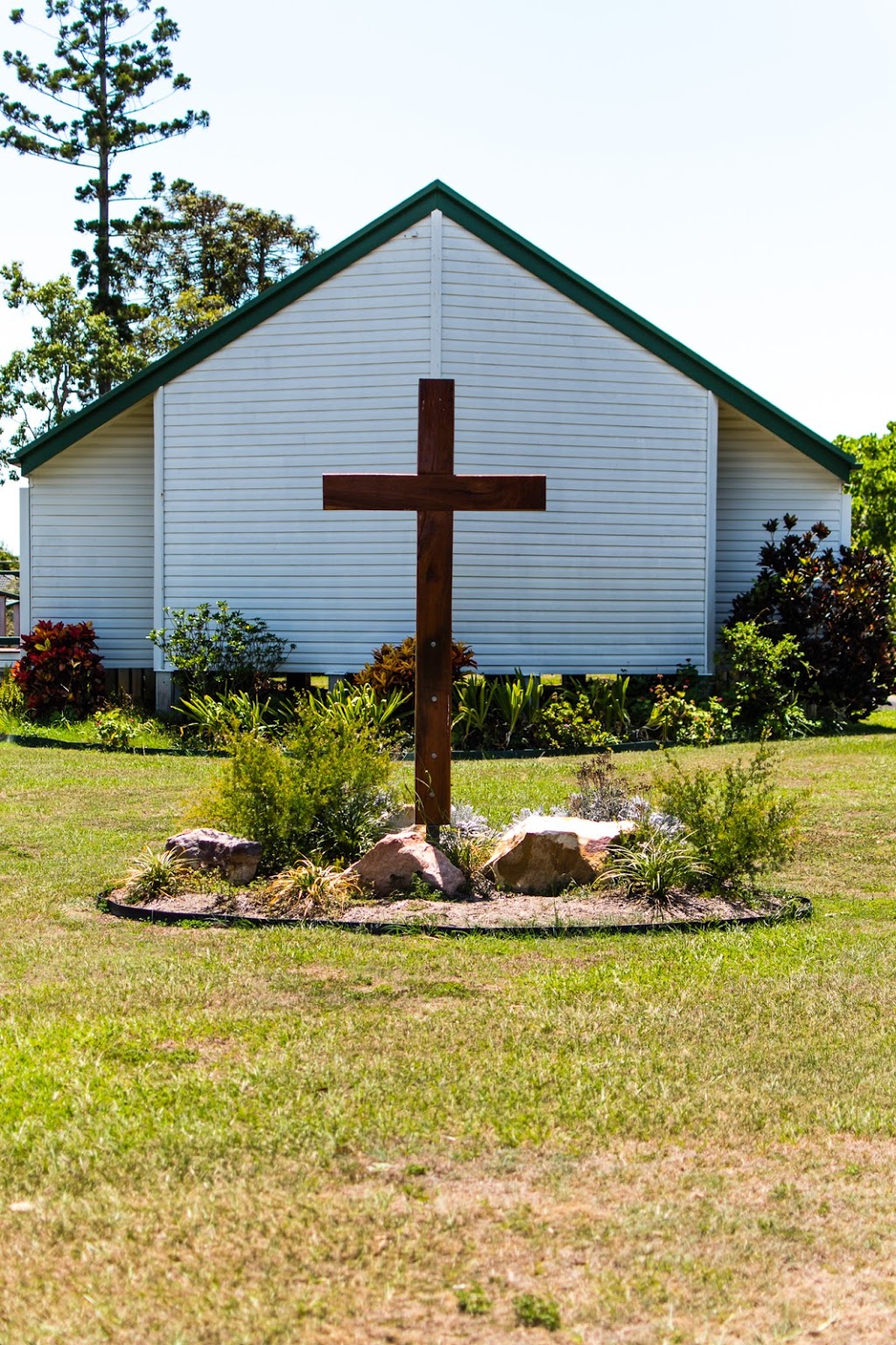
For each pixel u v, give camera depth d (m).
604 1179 4.36
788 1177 4.41
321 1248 3.85
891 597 21.42
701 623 19.27
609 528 18.84
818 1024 5.95
